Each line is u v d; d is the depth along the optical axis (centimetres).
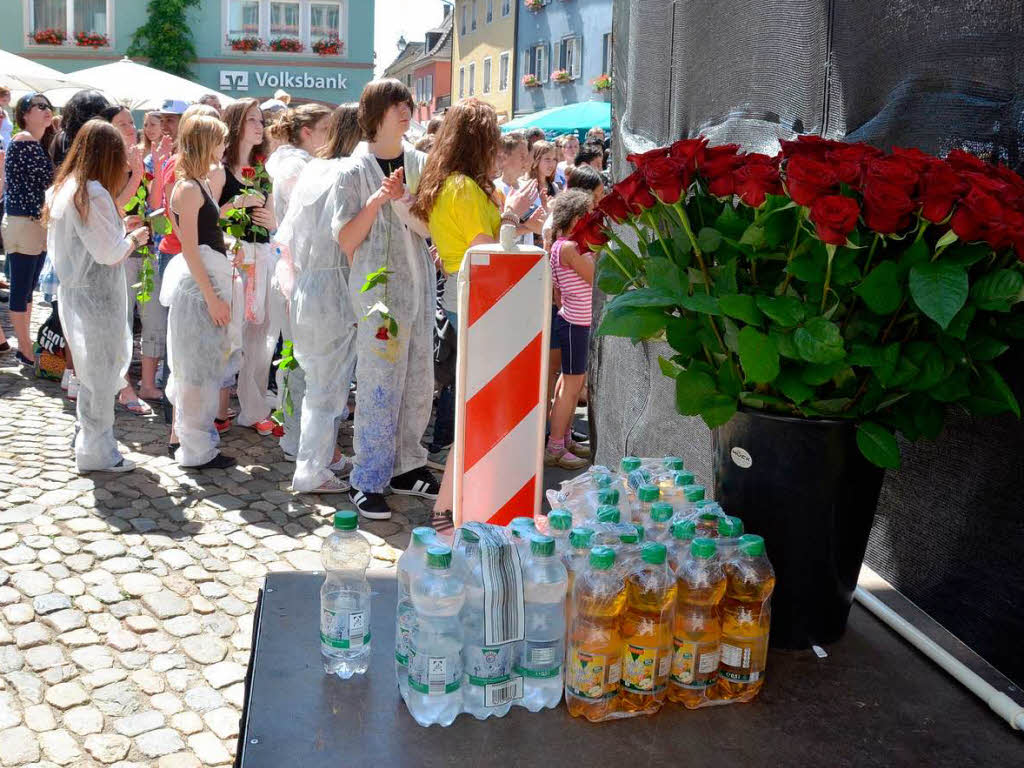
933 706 167
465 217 381
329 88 2762
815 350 154
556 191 898
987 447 187
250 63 2717
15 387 721
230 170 571
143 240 522
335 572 185
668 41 326
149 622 387
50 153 780
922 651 183
